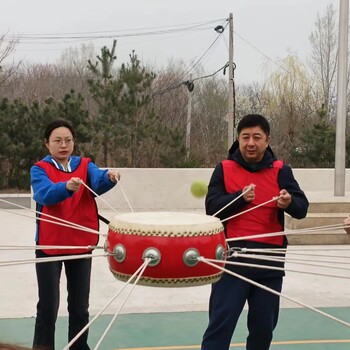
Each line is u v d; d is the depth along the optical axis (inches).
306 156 845.2
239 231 128.3
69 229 138.5
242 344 179.6
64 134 143.3
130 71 783.7
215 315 126.7
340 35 424.5
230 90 971.3
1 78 1187.3
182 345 177.8
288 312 215.0
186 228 89.4
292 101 1203.2
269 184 130.4
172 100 1280.8
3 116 783.7
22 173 805.9
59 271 141.3
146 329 191.8
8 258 301.0
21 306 216.7
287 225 369.7
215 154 1246.3
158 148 828.0
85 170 144.0
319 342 183.3
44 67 1525.6
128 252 89.5
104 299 227.3
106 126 770.2
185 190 517.3
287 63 1218.0
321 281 262.4
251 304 129.8
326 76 1239.5
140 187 510.3
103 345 175.9
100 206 504.7
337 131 428.1
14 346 38.0
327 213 381.1
